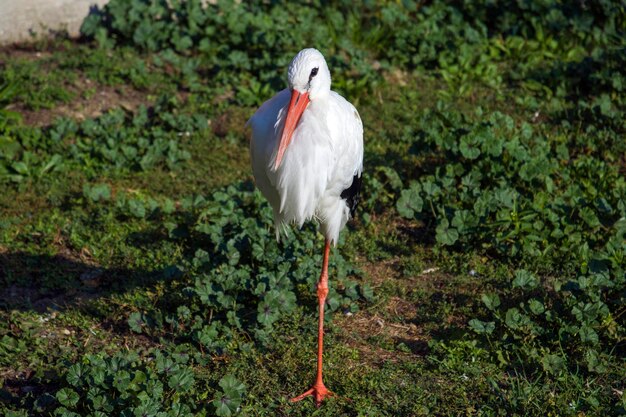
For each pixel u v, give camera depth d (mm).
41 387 8156
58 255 10445
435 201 11211
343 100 8844
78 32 16406
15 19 15766
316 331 9133
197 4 16188
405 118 13984
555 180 11906
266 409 7914
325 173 7965
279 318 9266
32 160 12359
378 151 12969
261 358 8672
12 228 10914
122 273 10148
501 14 17047
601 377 8367
